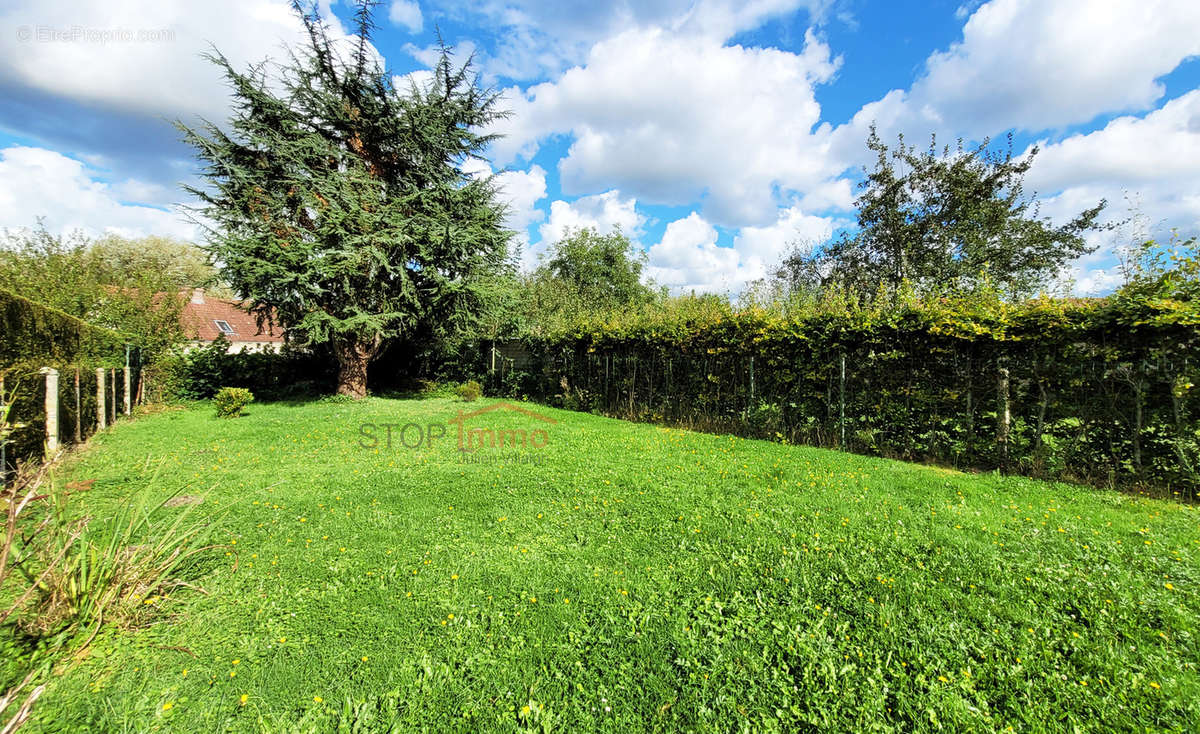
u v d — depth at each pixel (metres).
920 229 13.47
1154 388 5.53
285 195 13.84
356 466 6.62
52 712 2.21
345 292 13.85
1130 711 2.18
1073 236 12.50
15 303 6.48
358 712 2.22
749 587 3.27
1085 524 4.35
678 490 5.42
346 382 15.68
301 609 3.04
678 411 11.00
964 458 6.90
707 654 2.61
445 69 15.35
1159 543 3.91
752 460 6.90
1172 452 5.43
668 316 11.76
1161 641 2.66
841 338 8.08
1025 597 3.08
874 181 14.26
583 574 3.48
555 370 15.09
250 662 2.56
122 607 2.85
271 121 14.12
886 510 4.73
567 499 5.14
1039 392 6.35
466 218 15.95
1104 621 2.82
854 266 15.15
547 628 2.84
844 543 3.94
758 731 2.13
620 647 2.67
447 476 6.04
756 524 4.37
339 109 14.34
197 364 15.11
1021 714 2.17
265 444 8.23
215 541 4.03
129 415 11.73
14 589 3.12
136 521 3.51
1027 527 4.28
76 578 2.86
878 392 7.77
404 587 3.31
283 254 12.40
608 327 12.89
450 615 2.98
